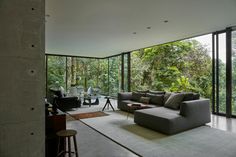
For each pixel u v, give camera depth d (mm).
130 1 3018
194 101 3846
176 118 3471
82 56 9945
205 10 3381
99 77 10766
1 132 1774
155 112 3895
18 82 1857
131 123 4270
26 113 1891
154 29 4637
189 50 7750
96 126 4016
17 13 1865
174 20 3947
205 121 4035
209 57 7168
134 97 5977
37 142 1940
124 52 8484
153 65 8406
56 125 2520
